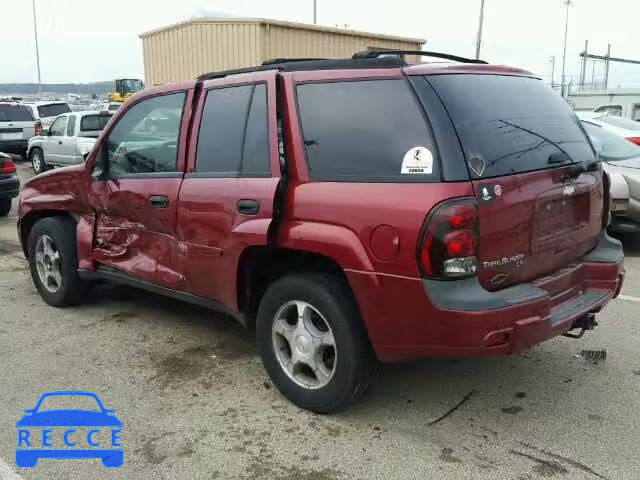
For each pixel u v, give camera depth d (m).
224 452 3.15
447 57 3.69
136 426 3.41
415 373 4.06
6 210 10.05
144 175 4.37
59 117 16.48
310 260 3.49
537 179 3.20
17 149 19.58
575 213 3.55
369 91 3.23
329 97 3.36
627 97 30.33
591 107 30.95
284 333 3.59
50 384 3.92
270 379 3.87
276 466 3.03
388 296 3.02
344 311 3.26
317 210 3.24
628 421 3.43
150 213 4.27
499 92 3.37
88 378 4.00
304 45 14.52
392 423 3.43
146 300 5.61
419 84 3.08
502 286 3.07
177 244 4.10
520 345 2.95
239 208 3.60
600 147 8.12
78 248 5.01
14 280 6.33
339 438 3.28
